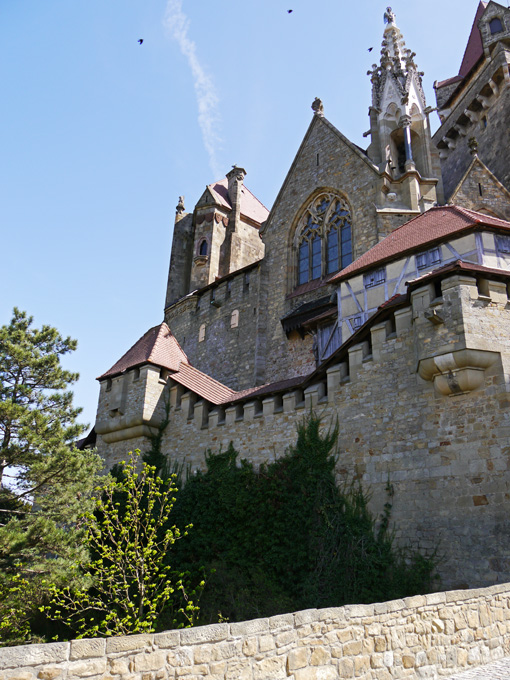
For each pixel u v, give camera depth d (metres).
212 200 46.44
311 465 17.81
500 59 36.44
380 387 17.00
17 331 23.36
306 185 34.06
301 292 31.66
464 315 14.80
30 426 20.56
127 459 25.27
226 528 19.52
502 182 34.38
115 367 28.77
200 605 18.06
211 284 38.12
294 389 19.89
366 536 15.55
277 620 7.46
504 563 12.91
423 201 30.23
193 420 24.00
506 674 8.41
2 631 18.95
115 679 6.22
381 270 22.33
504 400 14.13
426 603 9.12
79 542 19.55
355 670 7.86
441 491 14.60
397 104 34.25
